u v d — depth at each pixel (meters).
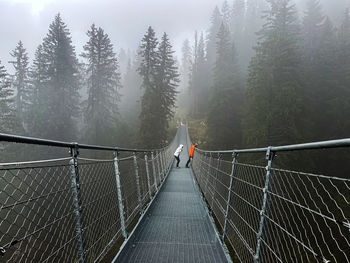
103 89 24.58
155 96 23.30
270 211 1.56
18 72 25.91
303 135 14.48
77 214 1.64
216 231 3.01
